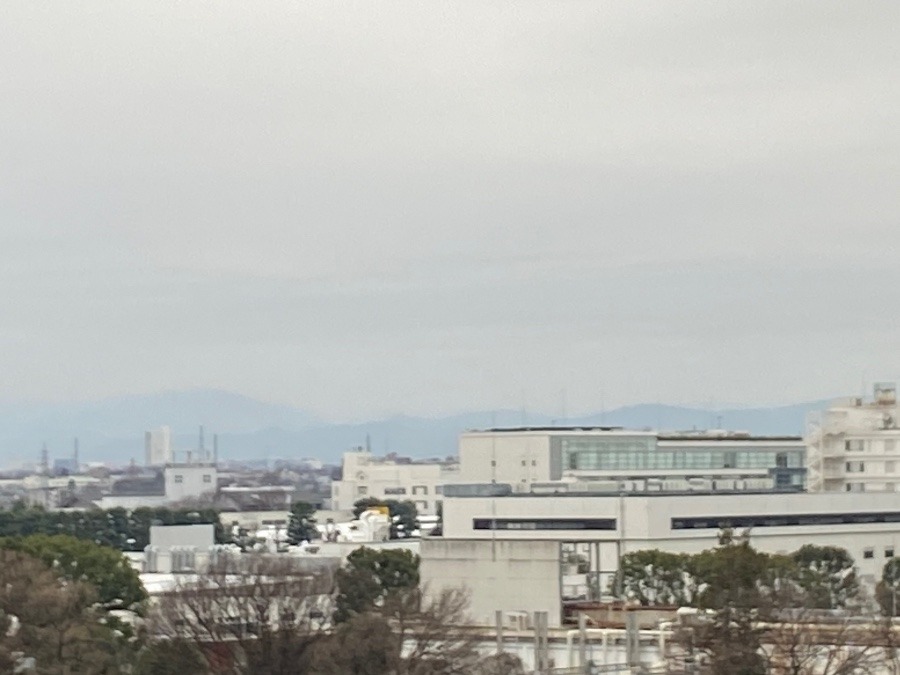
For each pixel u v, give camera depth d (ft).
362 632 403.54
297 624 424.87
